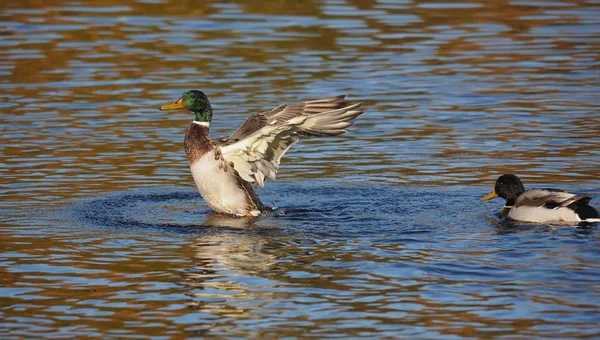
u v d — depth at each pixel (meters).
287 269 11.00
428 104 19.80
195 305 9.89
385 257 11.34
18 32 25.55
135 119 19.05
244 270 10.98
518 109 19.28
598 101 19.69
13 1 29.33
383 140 17.66
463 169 15.79
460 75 21.86
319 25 26.47
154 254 11.68
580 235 12.09
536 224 12.77
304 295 10.11
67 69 22.39
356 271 10.85
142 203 14.26
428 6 28.91
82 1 29.56
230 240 12.28
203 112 14.11
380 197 14.41
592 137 17.30
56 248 11.94
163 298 10.11
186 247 11.98
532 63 22.81
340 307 9.75
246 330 9.23
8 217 13.34
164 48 24.19
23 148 17.00
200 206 14.24
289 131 13.23
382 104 19.75
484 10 28.34
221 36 25.36
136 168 16.08
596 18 27.16
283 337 9.03
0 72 22.08
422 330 9.14
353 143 17.59
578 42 24.62
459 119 18.75
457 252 11.47
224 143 13.80
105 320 9.53
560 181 14.85
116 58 23.30
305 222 13.17
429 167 15.97
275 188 15.03
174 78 21.56
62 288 10.45
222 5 29.03
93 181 15.26
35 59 23.16
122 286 10.51
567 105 19.44
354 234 12.46
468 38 25.12
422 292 10.12
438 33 25.61
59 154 16.69
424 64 22.80
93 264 11.29
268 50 23.94
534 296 9.91
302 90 20.31
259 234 12.58
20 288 10.45
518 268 10.78
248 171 13.74
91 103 19.97
